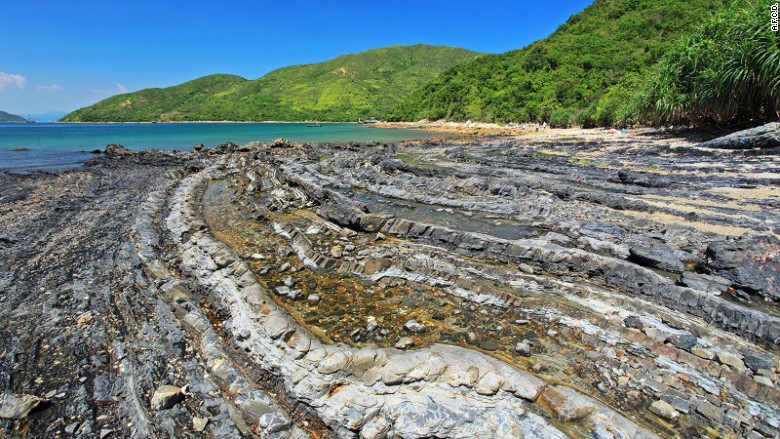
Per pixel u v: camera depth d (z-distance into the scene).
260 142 41.97
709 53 32.84
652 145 32.00
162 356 7.79
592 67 85.00
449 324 8.65
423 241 13.17
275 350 7.57
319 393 6.51
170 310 9.40
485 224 14.76
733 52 29.86
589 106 63.50
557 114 70.69
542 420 5.83
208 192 22.11
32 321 9.02
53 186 23.92
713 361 7.10
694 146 29.55
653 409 6.24
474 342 8.01
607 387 6.75
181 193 21.25
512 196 17.94
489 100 94.88
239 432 6.07
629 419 6.04
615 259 10.21
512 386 6.39
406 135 75.50
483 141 46.44
